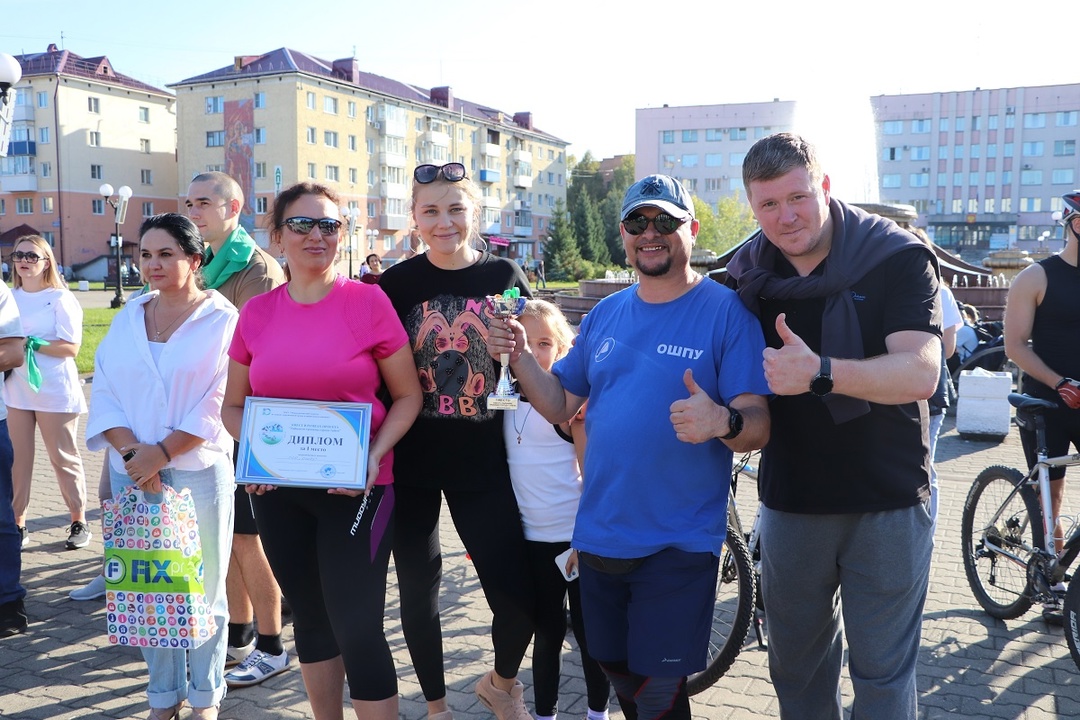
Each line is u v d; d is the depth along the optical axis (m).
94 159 65.44
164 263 3.37
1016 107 80.75
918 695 3.73
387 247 67.75
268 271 4.21
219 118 61.06
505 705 3.39
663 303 2.72
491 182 80.50
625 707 2.80
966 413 9.54
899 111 84.25
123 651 4.23
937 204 84.06
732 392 2.56
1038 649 4.18
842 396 2.50
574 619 3.39
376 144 66.25
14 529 4.41
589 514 2.71
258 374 3.04
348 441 2.92
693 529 2.58
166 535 3.25
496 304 2.82
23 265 5.53
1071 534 4.13
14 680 3.91
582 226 77.75
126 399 3.39
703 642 2.60
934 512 4.12
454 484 3.27
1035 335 4.38
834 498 2.58
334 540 2.94
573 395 2.93
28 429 5.71
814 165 2.52
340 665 3.12
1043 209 81.00
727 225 67.50
